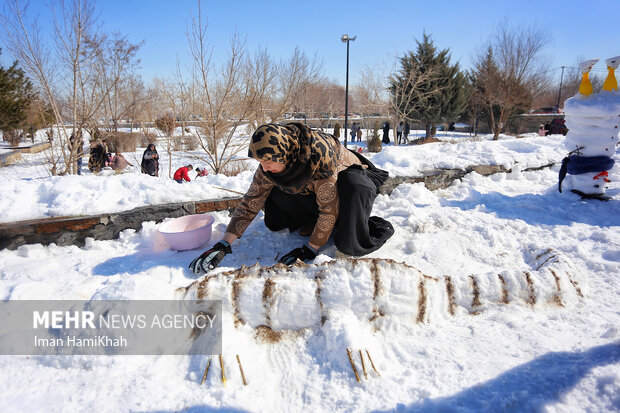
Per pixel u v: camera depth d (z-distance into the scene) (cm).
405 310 230
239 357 201
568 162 453
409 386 185
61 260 307
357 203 274
